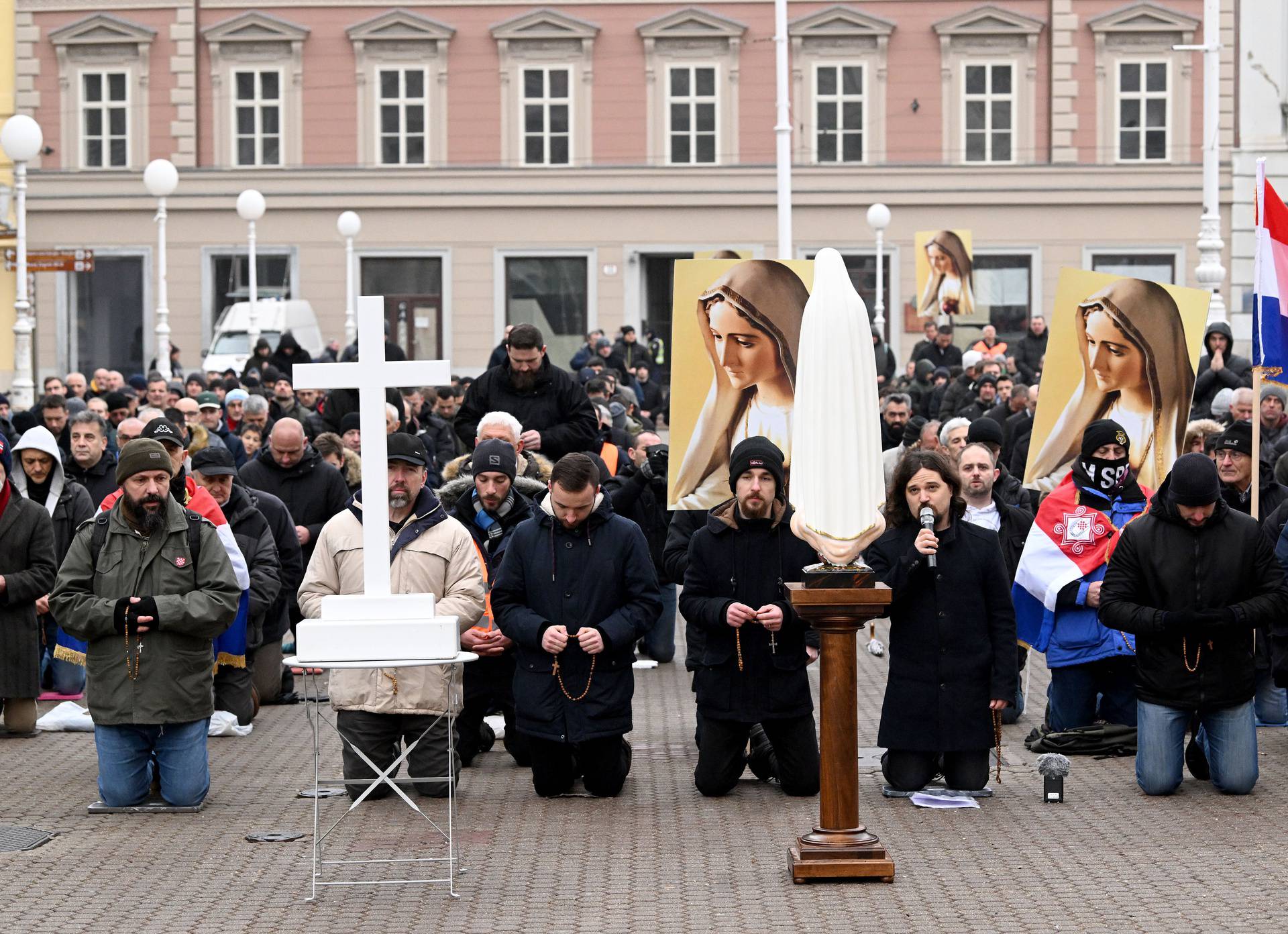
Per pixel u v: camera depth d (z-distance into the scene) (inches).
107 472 542.3
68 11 1638.8
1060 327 511.2
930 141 1621.6
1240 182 1595.7
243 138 1643.7
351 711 383.9
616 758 381.4
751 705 377.4
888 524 382.9
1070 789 390.3
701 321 467.5
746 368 467.2
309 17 1631.4
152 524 366.0
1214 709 378.3
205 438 613.9
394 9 1624.0
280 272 1649.9
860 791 390.6
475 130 1633.9
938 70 1616.6
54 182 1646.2
